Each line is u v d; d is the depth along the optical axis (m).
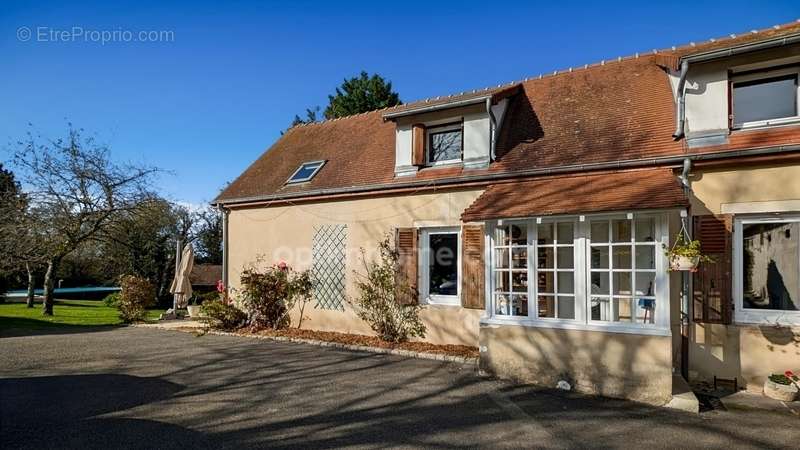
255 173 15.52
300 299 13.27
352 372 8.73
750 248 7.98
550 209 7.88
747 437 5.77
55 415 6.38
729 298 7.89
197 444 5.40
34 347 11.23
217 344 11.59
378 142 13.62
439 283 11.22
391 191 11.66
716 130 8.22
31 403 6.89
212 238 41.09
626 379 7.25
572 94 11.39
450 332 10.70
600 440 5.65
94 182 20.73
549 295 8.17
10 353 10.50
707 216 8.14
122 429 5.86
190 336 12.98
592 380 7.52
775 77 8.09
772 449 5.43
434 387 7.79
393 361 9.62
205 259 41.19
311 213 13.23
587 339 7.60
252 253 14.52
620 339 7.33
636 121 9.66
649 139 9.02
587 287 7.77
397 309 11.27
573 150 9.68
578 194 8.21
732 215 7.98
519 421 6.27
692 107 8.49
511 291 8.52
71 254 25.86
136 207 21.50
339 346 11.09
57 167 20.14
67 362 9.59
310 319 13.06
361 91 32.09
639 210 7.18
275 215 14.03
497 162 10.42
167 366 9.22
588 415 6.51
